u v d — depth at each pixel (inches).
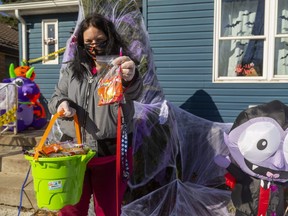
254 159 111.0
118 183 83.5
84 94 86.6
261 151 109.3
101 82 81.7
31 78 273.6
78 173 81.0
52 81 383.6
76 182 81.0
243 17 226.4
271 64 219.6
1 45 542.9
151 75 181.8
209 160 185.5
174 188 165.9
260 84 222.1
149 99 174.6
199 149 189.2
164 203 158.7
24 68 274.8
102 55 85.4
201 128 191.9
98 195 88.7
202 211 155.5
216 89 230.4
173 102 239.3
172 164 170.6
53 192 78.0
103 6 179.2
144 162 155.1
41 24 385.7
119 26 175.3
